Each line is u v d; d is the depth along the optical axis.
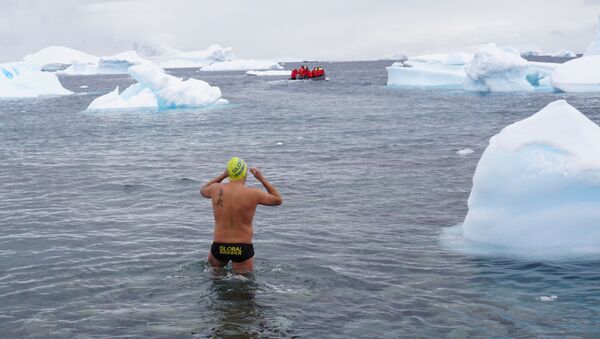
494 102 37.34
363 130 23.59
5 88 56.34
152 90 39.59
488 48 48.12
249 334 4.71
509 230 7.45
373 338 4.65
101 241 7.86
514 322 4.96
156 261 6.84
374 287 5.90
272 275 6.25
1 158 17.52
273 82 89.44
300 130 24.30
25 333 4.79
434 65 64.19
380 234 8.21
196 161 16.23
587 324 4.88
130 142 21.31
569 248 7.07
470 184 12.05
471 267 6.58
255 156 17.11
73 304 5.45
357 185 12.22
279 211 9.84
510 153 7.56
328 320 5.03
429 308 5.32
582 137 7.23
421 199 10.72
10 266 6.71
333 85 73.75
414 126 24.64
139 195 11.41
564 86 44.00
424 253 7.19
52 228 8.67
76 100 51.78
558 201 7.25
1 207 10.37
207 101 40.78
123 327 4.88
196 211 9.90
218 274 6.27
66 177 13.73
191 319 5.04
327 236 8.09
